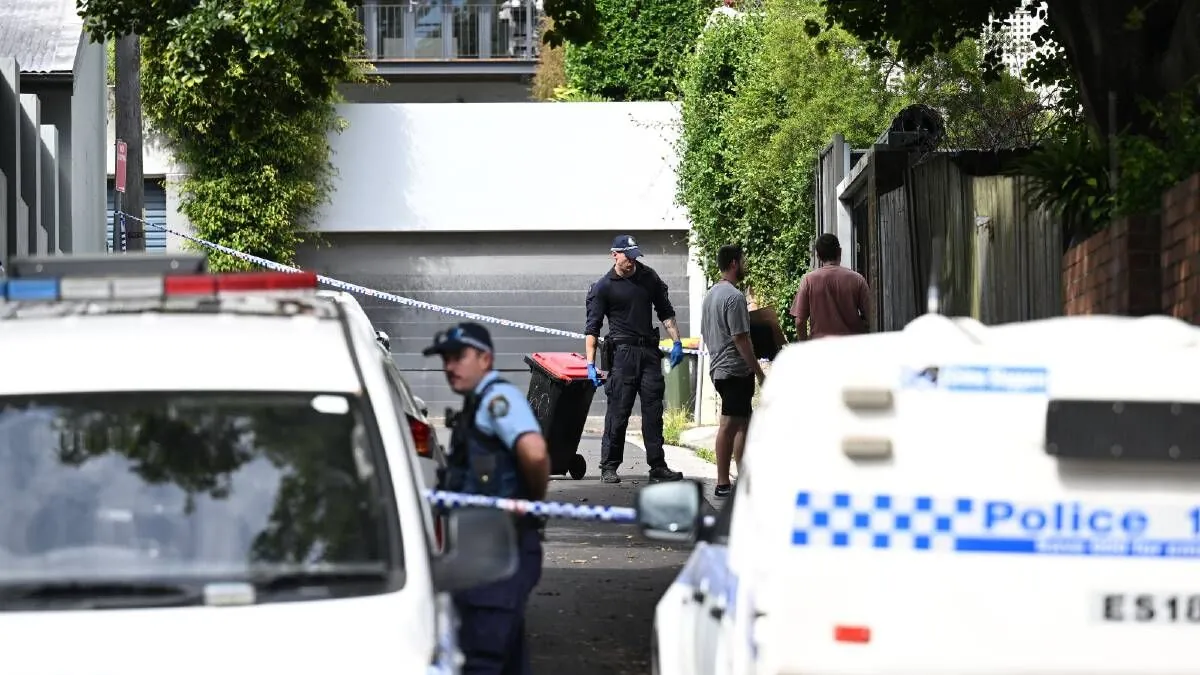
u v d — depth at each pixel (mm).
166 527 9758
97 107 48281
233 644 8820
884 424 8211
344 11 27906
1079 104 26453
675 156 53938
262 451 10141
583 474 29734
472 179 53750
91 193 47625
